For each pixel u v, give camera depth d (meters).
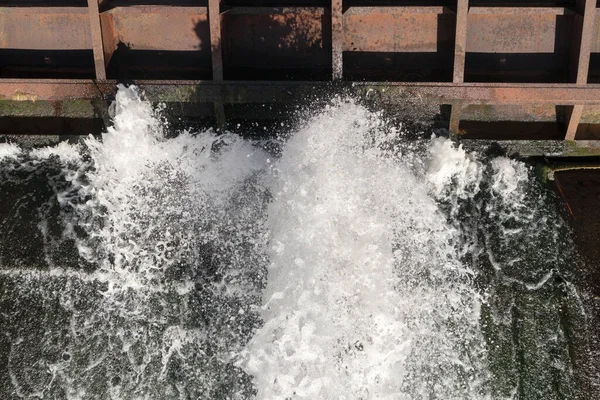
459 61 3.40
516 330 3.30
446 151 3.49
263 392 3.27
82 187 3.55
